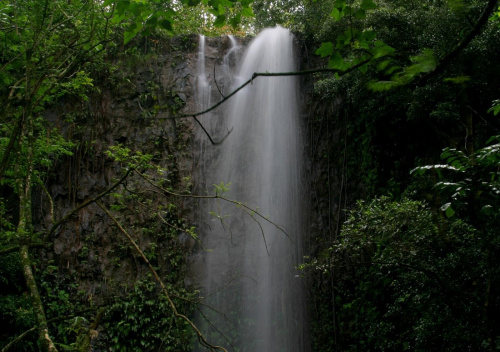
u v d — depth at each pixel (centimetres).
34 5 425
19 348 747
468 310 432
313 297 961
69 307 891
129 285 938
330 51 227
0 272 758
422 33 652
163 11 278
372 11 721
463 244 475
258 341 971
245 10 287
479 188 292
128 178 985
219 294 983
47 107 989
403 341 647
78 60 462
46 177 956
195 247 995
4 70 500
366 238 561
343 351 884
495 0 175
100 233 965
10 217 716
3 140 478
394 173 905
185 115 207
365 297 861
